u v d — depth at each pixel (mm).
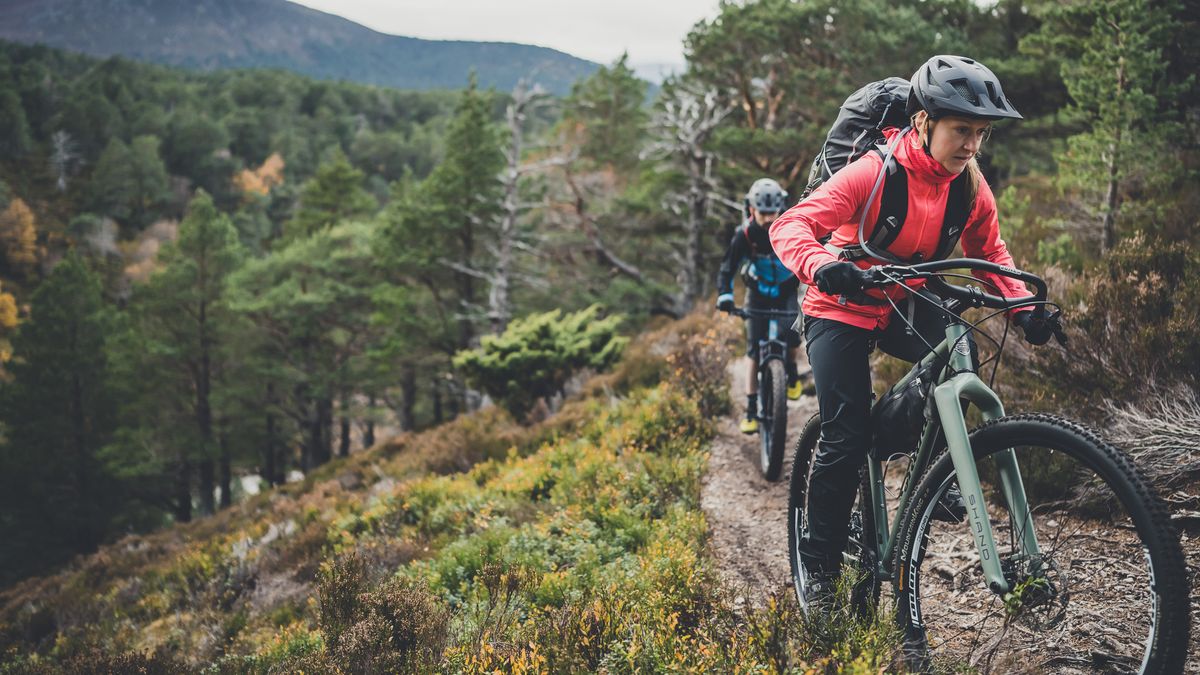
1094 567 2900
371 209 52031
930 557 3561
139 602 9094
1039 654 2488
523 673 3062
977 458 2330
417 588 4023
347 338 34062
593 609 3471
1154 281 4711
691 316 13266
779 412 5246
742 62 19359
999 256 2660
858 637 2559
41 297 27875
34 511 26469
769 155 19109
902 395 2607
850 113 2811
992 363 4902
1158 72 7234
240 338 33219
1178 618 1814
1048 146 13555
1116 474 1948
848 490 2742
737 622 3400
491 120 26078
